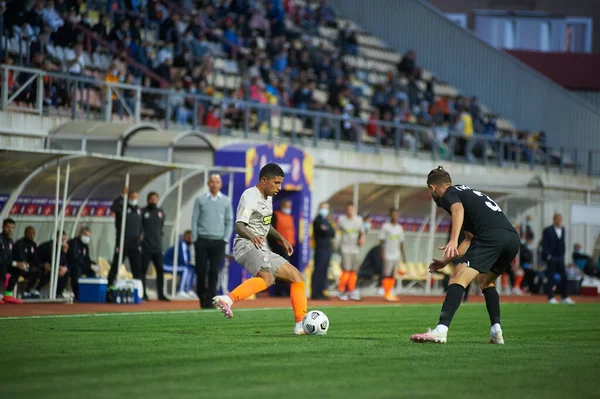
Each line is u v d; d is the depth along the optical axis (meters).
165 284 56.75
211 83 77.81
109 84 58.06
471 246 25.66
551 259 61.88
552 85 106.38
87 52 66.81
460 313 45.75
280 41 90.25
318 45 99.38
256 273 28.81
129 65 67.25
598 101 135.75
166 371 19.22
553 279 62.16
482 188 72.38
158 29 77.31
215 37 85.06
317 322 28.91
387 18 113.12
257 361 21.27
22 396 15.67
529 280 78.56
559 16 150.12
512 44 150.00
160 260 51.44
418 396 16.56
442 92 107.69
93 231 52.91
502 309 50.78
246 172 56.06
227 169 53.81
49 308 42.22
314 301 56.94
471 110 100.06
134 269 50.53
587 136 104.25
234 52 84.12
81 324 32.06
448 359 22.33
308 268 61.34
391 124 80.19
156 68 69.88
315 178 69.25
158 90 61.47
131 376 18.38
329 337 28.31
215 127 65.19
